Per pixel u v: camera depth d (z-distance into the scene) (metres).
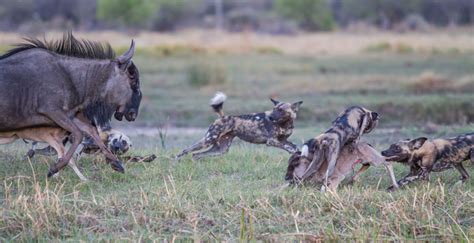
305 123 62.09
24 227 26.22
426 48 118.75
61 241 25.27
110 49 33.75
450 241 25.64
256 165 36.34
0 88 30.38
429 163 31.00
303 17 188.88
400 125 60.62
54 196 28.41
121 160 34.97
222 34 163.38
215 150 37.19
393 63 100.94
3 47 93.81
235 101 70.19
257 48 121.94
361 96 70.94
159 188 30.30
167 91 77.69
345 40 144.38
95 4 179.25
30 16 175.25
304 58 110.69
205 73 82.50
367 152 30.89
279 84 81.25
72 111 32.28
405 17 199.50
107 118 33.47
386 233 26.34
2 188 30.70
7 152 38.62
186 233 26.14
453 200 28.59
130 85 33.53
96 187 31.30
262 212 27.55
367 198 28.81
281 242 25.34
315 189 30.14
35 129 32.16
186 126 62.50
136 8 163.25
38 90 31.11
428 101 65.00
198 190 30.58
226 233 26.36
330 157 29.75
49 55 31.98
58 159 32.25
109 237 25.34
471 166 35.19
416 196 28.27
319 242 25.55
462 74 86.00
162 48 114.38
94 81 32.62
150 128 61.31
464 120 60.19
